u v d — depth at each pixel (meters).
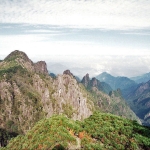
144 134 34.34
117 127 34.97
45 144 28.94
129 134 33.72
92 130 33.94
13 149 32.78
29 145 30.64
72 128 33.25
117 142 31.64
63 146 28.31
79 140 31.08
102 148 29.14
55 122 33.53
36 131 33.41
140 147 30.69
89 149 28.39
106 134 33.12
